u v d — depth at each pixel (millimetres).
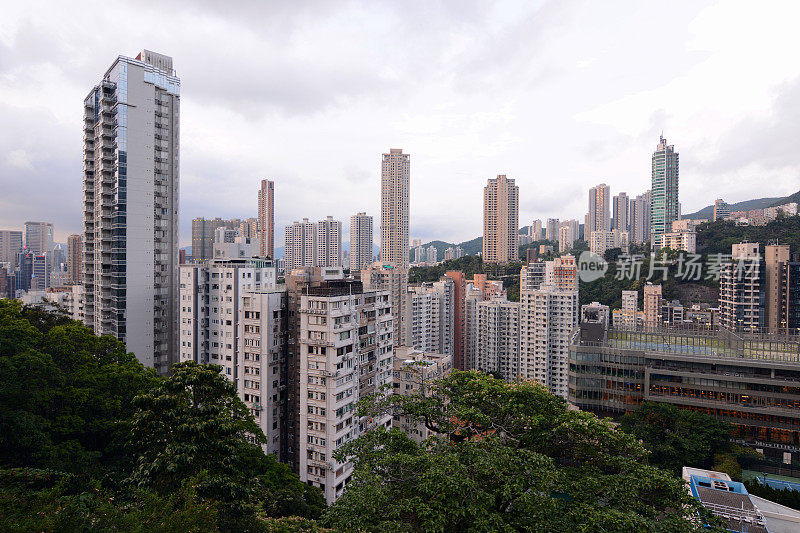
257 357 73062
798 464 70000
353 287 76750
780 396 78562
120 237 107812
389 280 156375
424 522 26969
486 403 43469
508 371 171000
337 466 67688
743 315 127000
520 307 165125
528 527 27609
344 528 27969
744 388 81062
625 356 91188
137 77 110375
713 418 72312
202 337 101125
